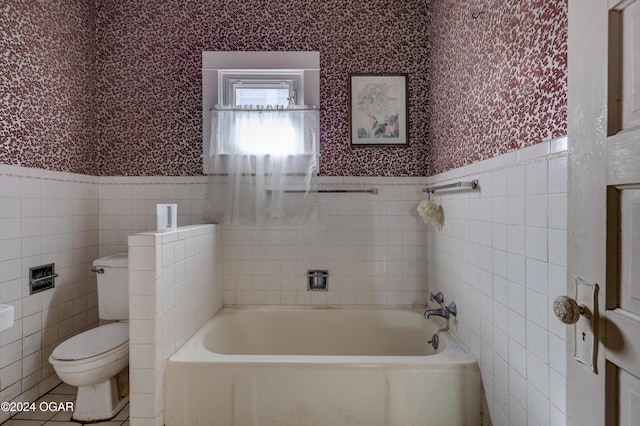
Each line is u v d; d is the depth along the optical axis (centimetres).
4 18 175
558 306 74
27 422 171
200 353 170
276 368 159
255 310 237
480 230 160
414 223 245
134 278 154
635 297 61
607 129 66
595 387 69
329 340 235
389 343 233
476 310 165
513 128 133
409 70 244
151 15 244
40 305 195
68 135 217
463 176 181
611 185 65
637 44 62
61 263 210
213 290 225
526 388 124
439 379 158
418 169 244
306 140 234
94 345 171
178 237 177
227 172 235
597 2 69
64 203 213
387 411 157
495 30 147
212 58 239
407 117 243
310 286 244
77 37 226
